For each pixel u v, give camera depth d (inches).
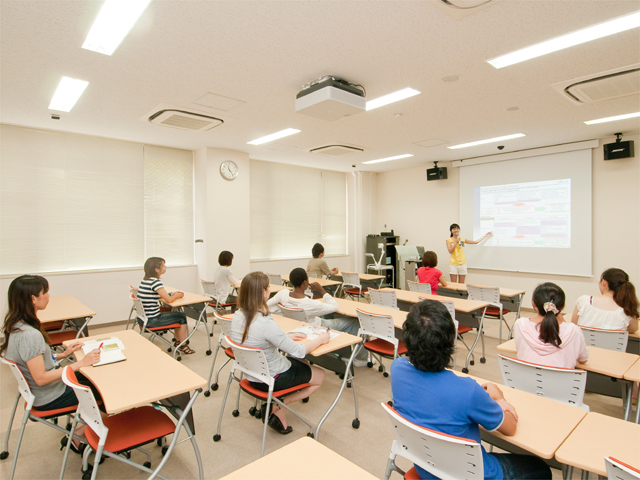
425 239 309.6
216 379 124.6
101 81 124.0
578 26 92.1
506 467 53.8
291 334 99.3
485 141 219.0
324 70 116.9
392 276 322.7
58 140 191.5
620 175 211.3
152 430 70.3
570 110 159.8
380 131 191.9
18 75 118.3
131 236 216.7
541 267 241.1
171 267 230.5
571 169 226.7
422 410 51.1
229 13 85.4
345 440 95.9
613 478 38.9
